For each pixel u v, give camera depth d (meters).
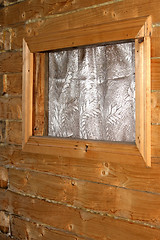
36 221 1.91
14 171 2.02
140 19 1.45
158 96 1.42
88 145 1.62
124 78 1.68
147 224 1.46
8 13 2.04
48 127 1.98
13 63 2.01
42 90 1.95
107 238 1.59
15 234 2.02
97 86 1.78
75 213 1.72
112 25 1.54
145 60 1.44
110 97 1.73
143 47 1.45
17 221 2.01
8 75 2.04
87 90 1.82
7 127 2.05
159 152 1.42
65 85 1.91
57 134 1.94
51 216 1.83
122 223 1.54
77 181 1.71
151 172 1.44
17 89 1.99
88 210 1.67
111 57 1.73
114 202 1.57
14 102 2.00
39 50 1.83
